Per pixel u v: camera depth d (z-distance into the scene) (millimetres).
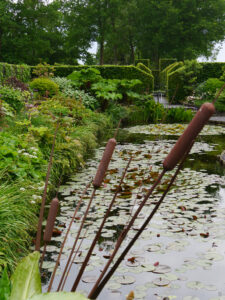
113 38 39094
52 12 33562
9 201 3475
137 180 6004
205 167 6945
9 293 765
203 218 4191
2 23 31047
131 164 7234
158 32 38375
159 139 10672
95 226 4027
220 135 11211
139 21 39688
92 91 16859
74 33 37594
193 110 17547
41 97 12234
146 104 15680
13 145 5102
